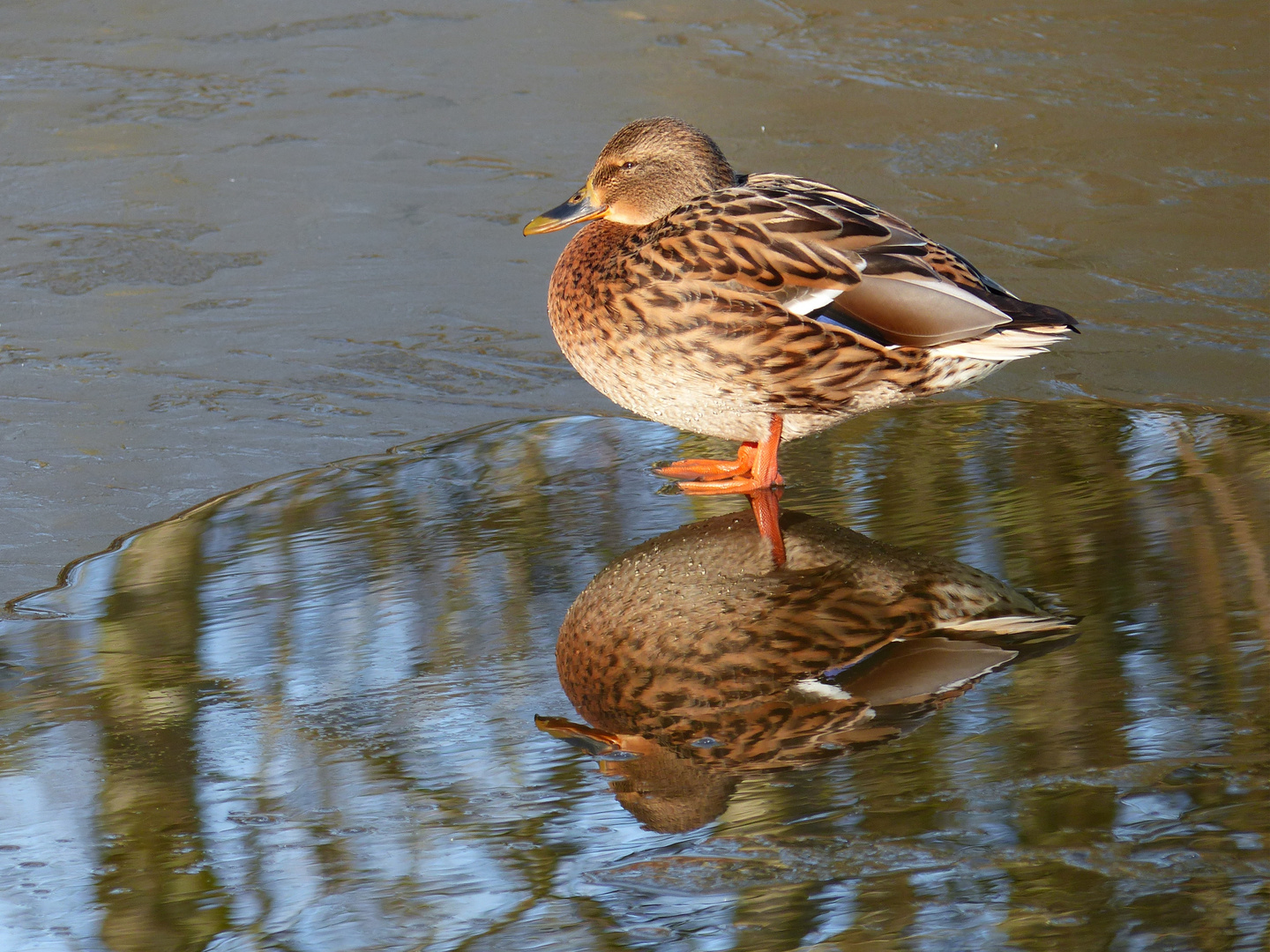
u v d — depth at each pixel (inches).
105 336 411.5
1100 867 193.6
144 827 213.0
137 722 241.6
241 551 304.5
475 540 307.3
